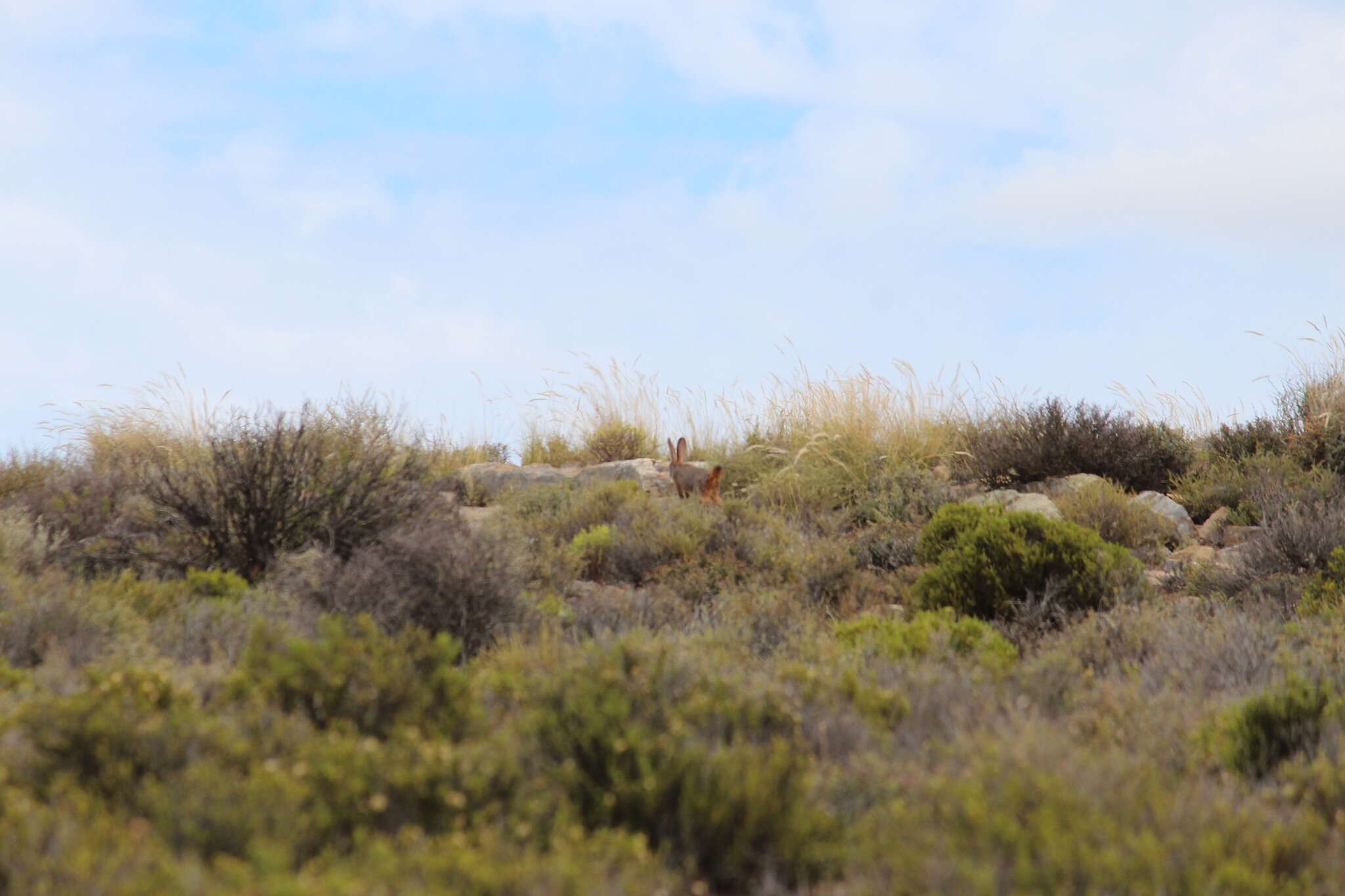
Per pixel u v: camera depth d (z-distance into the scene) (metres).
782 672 4.82
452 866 2.59
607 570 8.80
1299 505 9.77
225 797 2.84
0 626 5.23
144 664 4.59
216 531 7.44
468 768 3.19
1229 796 3.50
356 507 7.65
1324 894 2.89
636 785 3.19
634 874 2.73
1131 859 2.77
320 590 6.21
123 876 2.48
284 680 3.82
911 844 2.93
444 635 4.21
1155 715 4.46
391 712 3.77
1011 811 3.04
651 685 4.09
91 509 8.48
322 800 2.93
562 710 3.67
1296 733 4.17
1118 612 6.38
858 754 3.95
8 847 2.59
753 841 3.07
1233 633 5.89
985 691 4.66
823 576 8.06
